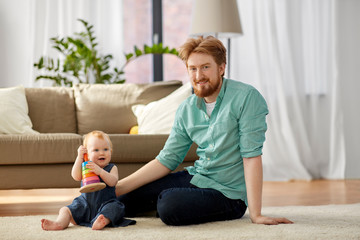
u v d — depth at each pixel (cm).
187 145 210
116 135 255
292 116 433
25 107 310
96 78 383
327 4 435
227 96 191
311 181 415
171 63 461
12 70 418
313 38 436
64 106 323
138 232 170
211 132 191
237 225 181
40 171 250
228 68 405
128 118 321
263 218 183
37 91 325
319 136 438
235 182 193
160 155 208
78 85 336
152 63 454
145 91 329
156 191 204
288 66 432
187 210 181
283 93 425
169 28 462
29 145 246
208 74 182
